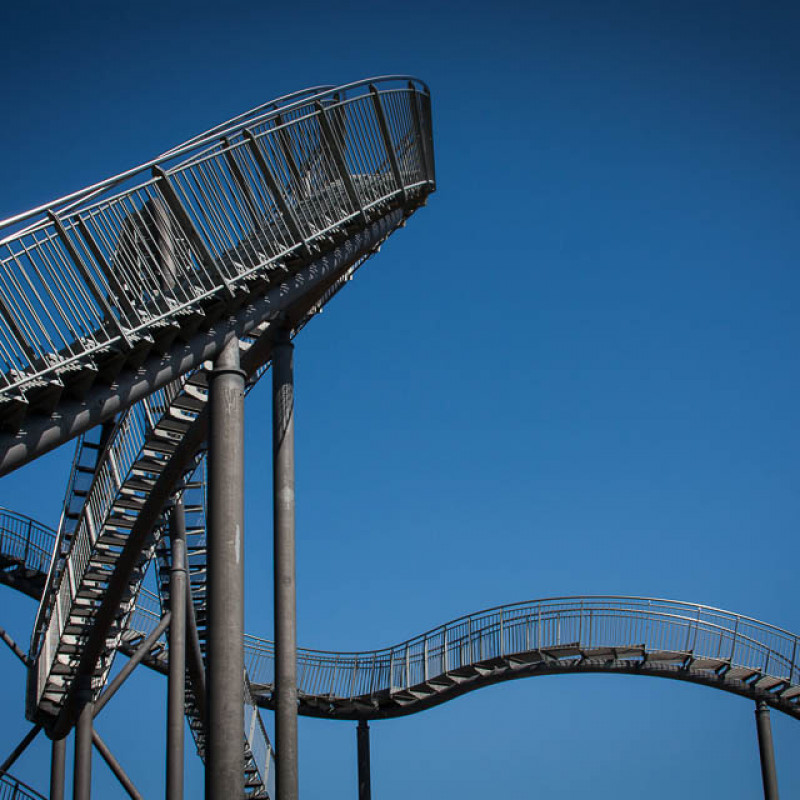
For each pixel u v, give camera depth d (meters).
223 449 12.41
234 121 12.83
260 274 12.88
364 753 26.19
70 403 10.65
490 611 25.02
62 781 22.58
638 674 25.16
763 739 25.14
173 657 18.95
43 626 21.41
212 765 11.57
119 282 10.78
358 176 15.98
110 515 17.41
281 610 15.70
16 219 9.70
